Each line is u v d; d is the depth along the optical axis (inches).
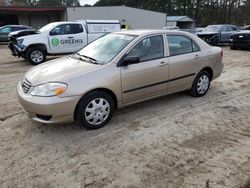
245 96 231.0
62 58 194.5
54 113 144.3
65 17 1237.1
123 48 170.6
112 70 161.3
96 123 161.8
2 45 770.2
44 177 118.3
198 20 2728.8
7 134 158.2
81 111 153.1
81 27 454.9
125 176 118.6
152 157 133.3
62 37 434.3
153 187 111.5
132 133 158.9
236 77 305.3
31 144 146.3
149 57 180.1
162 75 186.7
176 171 122.0
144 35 180.2
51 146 143.9
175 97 223.6
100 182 114.8
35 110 145.9
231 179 116.2
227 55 507.5
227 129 165.6
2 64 420.8
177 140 150.9
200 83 221.1
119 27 499.5
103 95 159.9
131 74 168.9
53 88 143.9
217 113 191.0
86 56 183.3
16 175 119.6
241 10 2659.9
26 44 404.5
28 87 152.8
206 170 122.6
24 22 1214.3
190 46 207.8
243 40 583.2
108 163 128.3
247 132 161.6
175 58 193.2
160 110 194.9
